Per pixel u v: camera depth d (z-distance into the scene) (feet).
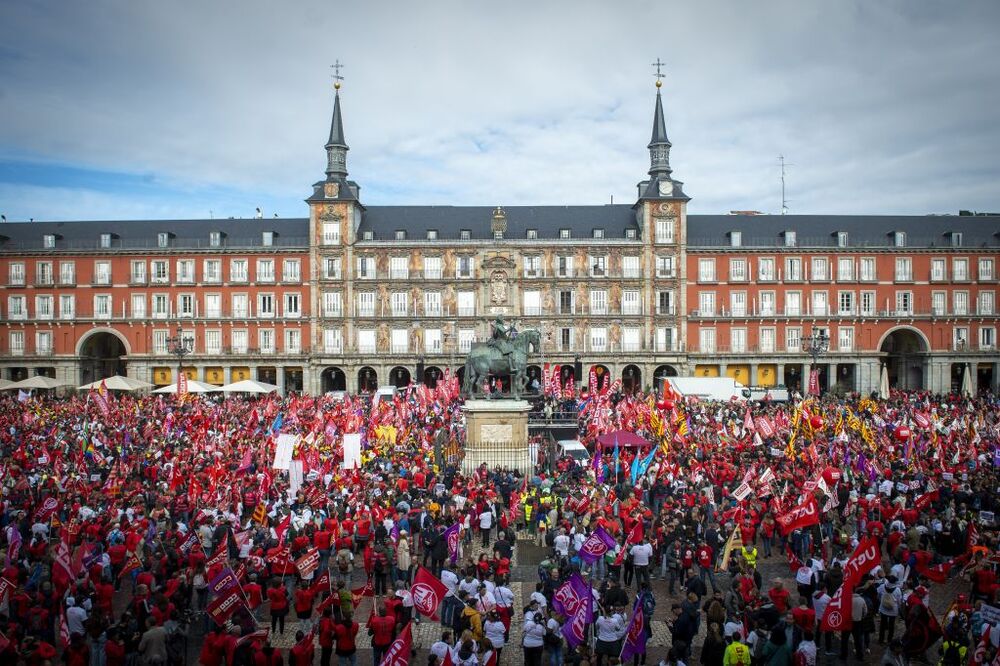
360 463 118.01
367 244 291.79
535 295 293.43
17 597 63.41
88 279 296.10
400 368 297.33
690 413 180.34
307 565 73.31
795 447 132.87
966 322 294.87
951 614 59.88
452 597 67.05
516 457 139.95
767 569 90.89
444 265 293.23
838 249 292.81
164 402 219.61
